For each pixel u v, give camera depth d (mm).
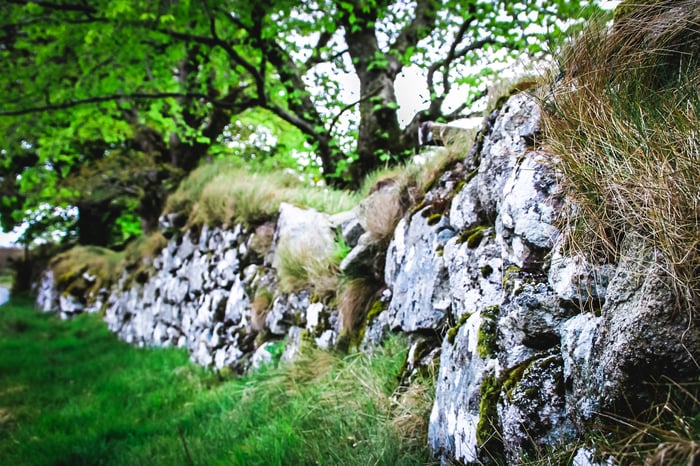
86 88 9453
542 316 1970
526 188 2207
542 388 1845
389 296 4043
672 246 1487
